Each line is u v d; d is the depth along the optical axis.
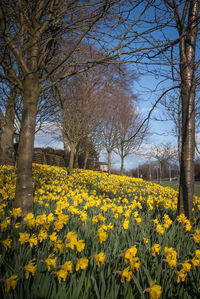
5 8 3.27
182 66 3.23
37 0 3.00
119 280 1.57
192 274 1.78
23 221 2.52
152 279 1.66
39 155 19.39
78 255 1.90
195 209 4.81
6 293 1.29
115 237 2.42
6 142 12.27
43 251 1.91
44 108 6.38
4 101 6.38
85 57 3.93
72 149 12.23
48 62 3.61
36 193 4.51
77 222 2.85
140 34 2.86
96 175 16.00
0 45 3.48
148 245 2.25
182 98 3.31
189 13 3.10
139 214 3.92
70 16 3.34
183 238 2.57
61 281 1.54
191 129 3.28
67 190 5.98
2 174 8.05
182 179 3.31
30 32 3.16
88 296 1.45
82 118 10.75
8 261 1.74
